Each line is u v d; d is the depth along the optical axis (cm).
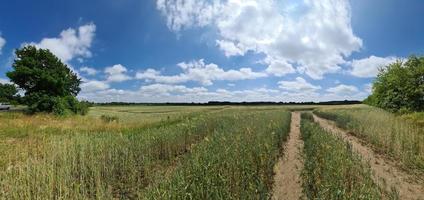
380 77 2680
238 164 648
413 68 2444
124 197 643
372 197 498
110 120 2416
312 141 1050
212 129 1603
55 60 3369
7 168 750
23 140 1258
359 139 1526
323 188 555
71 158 805
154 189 524
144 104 9500
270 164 817
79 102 3503
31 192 613
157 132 1164
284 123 1675
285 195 686
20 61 3141
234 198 514
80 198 574
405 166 927
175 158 1004
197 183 532
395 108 2462
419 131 1366
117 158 812
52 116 2845
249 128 1111
